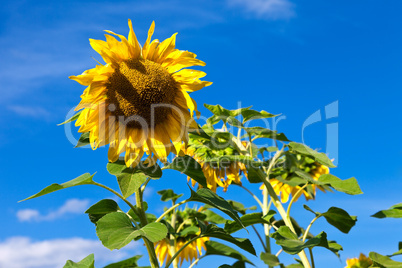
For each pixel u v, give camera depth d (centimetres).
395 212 130
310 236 164
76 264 106
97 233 84
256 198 157
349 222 125
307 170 163
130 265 140
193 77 100
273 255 141
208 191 103
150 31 97
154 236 84
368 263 148
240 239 108
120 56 97
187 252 161
